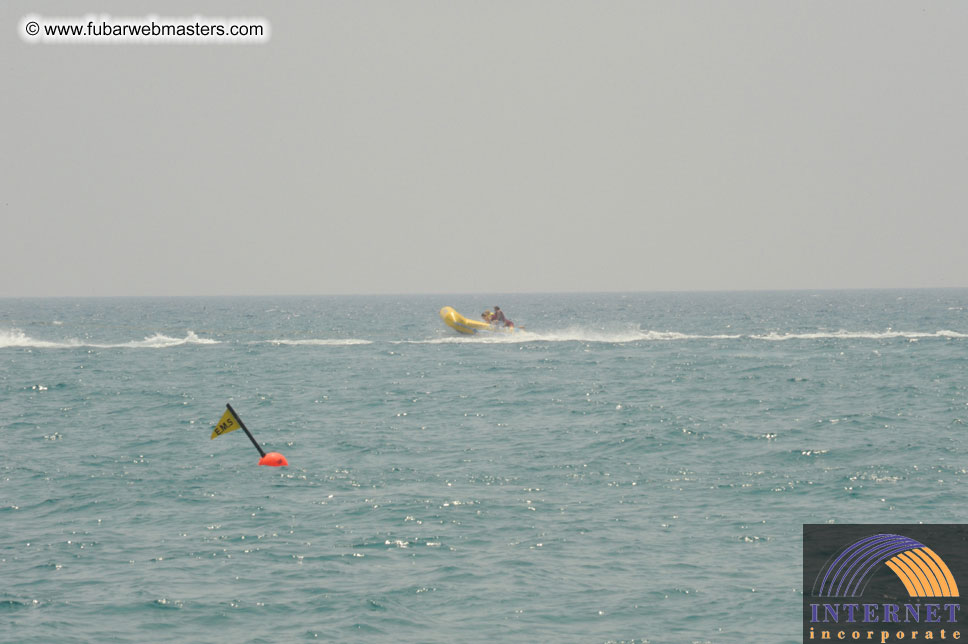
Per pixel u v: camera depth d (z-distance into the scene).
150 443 79.88
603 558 47.75
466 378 131.12
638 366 146.50
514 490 62.16
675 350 177.00
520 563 46.97
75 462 71.69
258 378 133.00
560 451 75.62
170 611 40.66
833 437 80.75
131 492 61.62
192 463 71.06
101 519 55.12
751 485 63.22
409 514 55.91
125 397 111.75
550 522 54.25
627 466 69.75
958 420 89.44
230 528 53.09
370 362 156.12
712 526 53.44
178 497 60.22
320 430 86.75
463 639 38.03
